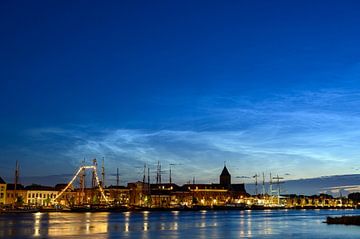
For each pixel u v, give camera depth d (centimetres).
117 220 16975
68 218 18225
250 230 12544
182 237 10244
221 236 10619
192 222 16300
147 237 10100
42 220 16200
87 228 12388
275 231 12219
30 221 15450
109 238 9700
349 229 12975
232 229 12875
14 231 11062
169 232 11519
